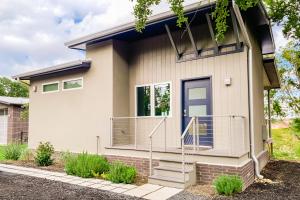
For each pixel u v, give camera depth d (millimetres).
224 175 6023
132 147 8164
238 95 7355
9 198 5418
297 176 7848
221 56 7695
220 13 4898
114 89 9141
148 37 9328
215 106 7723
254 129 7621
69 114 10320
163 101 8820
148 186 6328
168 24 8156
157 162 7277
